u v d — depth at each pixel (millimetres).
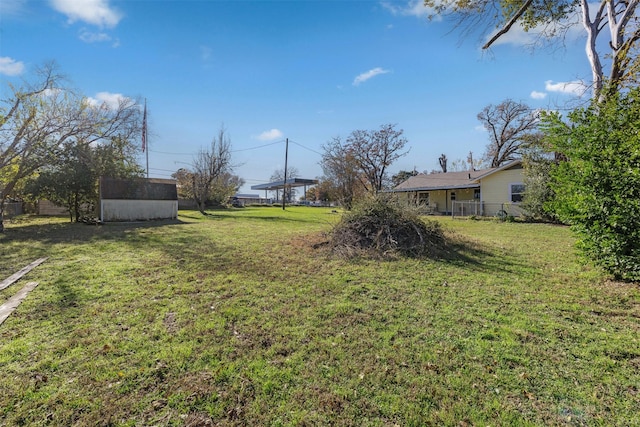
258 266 6109
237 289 4699
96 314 3703
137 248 8000
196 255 7129
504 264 6273
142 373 2521
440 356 2803
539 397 2268
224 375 2508
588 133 4996
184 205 32281
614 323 3494
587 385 2395
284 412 2125
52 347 2916
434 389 2352
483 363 2695
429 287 4801
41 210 22094
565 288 4734
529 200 15250
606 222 4871
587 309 3898
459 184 21516
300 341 3082
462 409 2148
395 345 3002
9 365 2619
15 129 12547
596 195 4930
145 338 3113
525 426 1995
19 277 5238
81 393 2285
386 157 26641
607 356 2801
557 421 2041
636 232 4566
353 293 4531
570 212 5352
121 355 2795
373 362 2709
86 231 11695
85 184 15555
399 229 7633
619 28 7246
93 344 2979
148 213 16688
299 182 43125
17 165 13227
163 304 4047
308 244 8375
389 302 4156
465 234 10719
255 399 2244
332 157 27812
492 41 7254
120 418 2055
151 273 5555
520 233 11039
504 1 7176
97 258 6762
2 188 13156
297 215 21984
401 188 26391
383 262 6336
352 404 2199
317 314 3752
